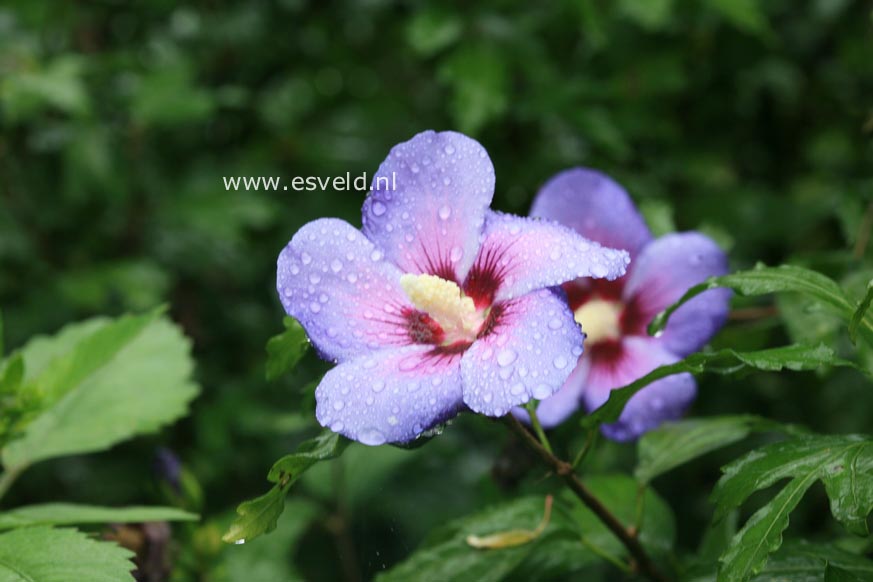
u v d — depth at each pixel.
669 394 0.60
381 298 0.52
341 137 1.13
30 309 1.04
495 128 0.97
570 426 0.66
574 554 0.60
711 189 1.03
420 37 0.93
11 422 0.61
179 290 1.10
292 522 0.82
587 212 0.62
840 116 1.06
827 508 0.82
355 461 0.82
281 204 1.10
